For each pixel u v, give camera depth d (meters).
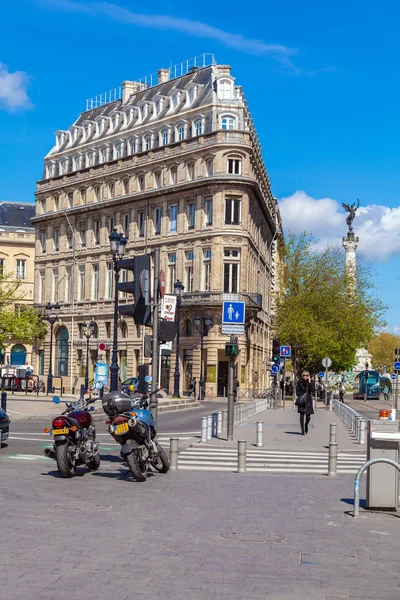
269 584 7.86
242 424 34.16
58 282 85.31
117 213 78.62
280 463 19.50
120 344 76.25
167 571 8.29
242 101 73.69
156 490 14.38
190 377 69.75
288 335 70.06
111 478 15.84
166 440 25.39
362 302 72.69
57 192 86.88
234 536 10.20
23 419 33.78
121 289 22.08
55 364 85.06
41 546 9.28
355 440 26.36
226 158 68.62
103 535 10.05
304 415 28.77
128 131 78.81
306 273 71.56
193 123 71.44
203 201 70.00
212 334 68.44
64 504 12.41
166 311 24.44
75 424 15.91
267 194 87.94
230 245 68.50
